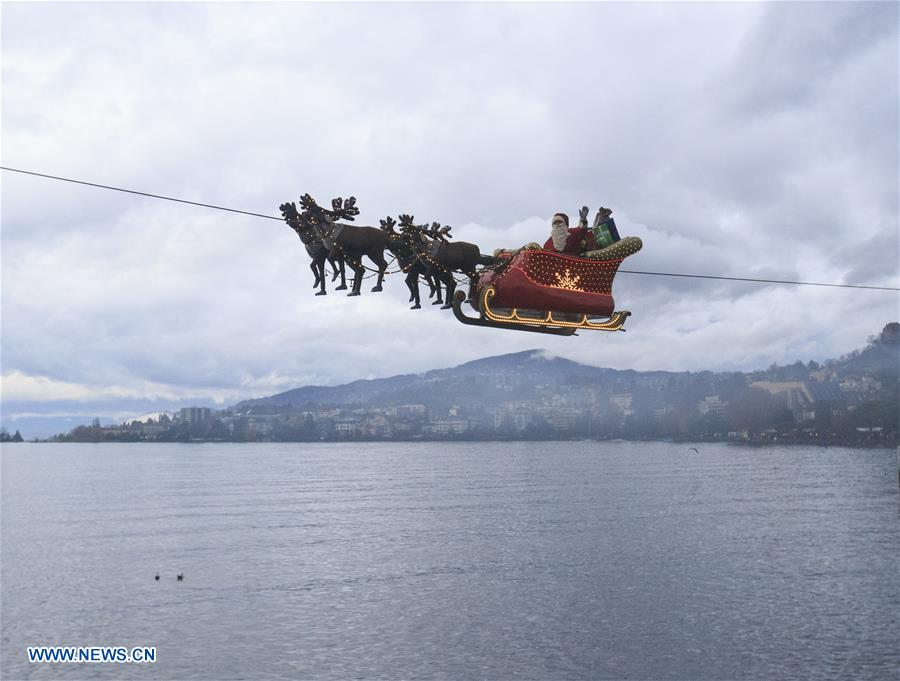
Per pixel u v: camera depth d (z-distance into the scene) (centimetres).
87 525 14550
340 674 6334
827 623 7475
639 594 8681
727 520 14512
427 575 9825
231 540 12688
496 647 6931
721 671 6284
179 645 7081
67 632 7488
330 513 16500
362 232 1902
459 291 1973
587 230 2036
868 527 13325
